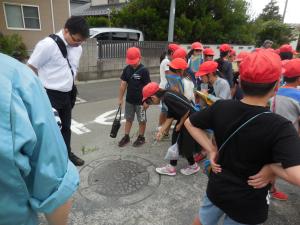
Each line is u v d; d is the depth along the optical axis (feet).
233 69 17.24
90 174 11.14
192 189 10.28
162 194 9.93
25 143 2.57
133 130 16.20
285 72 8.41
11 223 2.87
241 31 56.39
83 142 14.39
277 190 10.25
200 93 11.68
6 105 2.52
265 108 4.61
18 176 2.62
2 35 34.53
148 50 36.88
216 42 54.34
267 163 4.52
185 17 49.62
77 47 10.71
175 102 9.85
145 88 10.94
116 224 8.40
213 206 5.76
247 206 4.92
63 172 3.15
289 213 9.03
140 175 11.15
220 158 5.12
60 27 43.42
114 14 56.24
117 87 27.81
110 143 14.29
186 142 10.32
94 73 31.01
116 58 32.55
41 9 40.65
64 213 3.34
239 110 4.71
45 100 3.00
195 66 16.12
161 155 13.00
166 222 8.52
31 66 9.73
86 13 75.72
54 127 3.04
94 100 22.91
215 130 5.14
